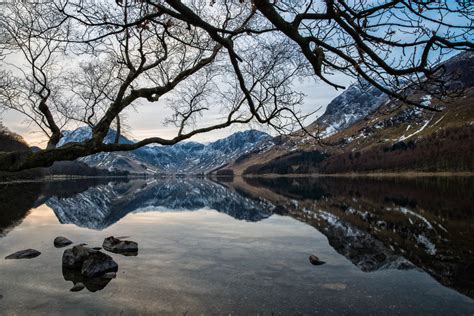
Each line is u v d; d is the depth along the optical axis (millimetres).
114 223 32969
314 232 26797
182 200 66312
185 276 15016
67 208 47594
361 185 106250
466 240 23609
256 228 28875
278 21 3494
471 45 3652
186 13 3766
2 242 22750
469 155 175375
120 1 4543
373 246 21719
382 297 12625
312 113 6805
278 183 153875
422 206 43781
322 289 13445
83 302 12023
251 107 6199
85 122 10914
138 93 6188
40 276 14969
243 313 11164
